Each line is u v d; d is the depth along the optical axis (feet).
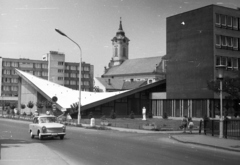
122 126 109.29
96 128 99.14
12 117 177.37
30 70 360.28
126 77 315.17
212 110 149.48
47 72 367.86
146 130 94.07
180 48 167.02
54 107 142.92
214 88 105.60
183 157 40.98
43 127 60.70
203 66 154.40
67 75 375.25
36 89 184.24
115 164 34.99
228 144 54.85
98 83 289.94
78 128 101.96
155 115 182.91
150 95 185.98
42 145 50.85
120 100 176.14
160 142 60.44
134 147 50.98
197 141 59.62
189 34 162.40
